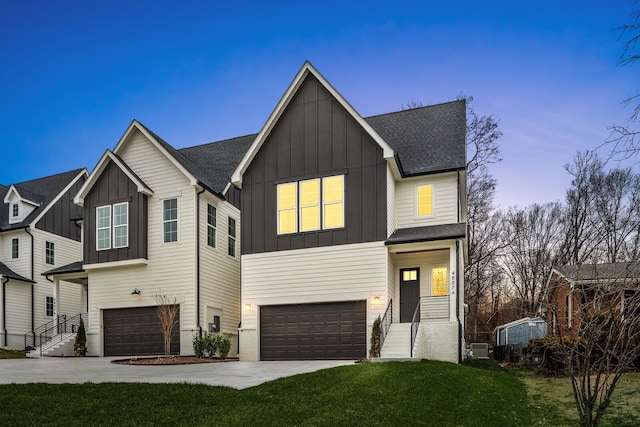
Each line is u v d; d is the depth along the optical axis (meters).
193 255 20.45
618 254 8.08
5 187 34.03
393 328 16.09
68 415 8.02
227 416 8.05
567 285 7.98
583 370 6.58
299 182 18.11
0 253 29.03
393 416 8.24
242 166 18.72
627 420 8.45
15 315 26.89
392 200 17.94
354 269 16.91
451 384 10.55
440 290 17.64
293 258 17.72
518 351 18.64
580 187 31.58
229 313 22.62
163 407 8.46
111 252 21.44
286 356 17.38
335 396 9.17
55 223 29.80
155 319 20.73
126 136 22.27
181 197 21.12
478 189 36.88
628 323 6.34
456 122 20.84
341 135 17.84
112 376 11.83
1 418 7.77
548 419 8.82
